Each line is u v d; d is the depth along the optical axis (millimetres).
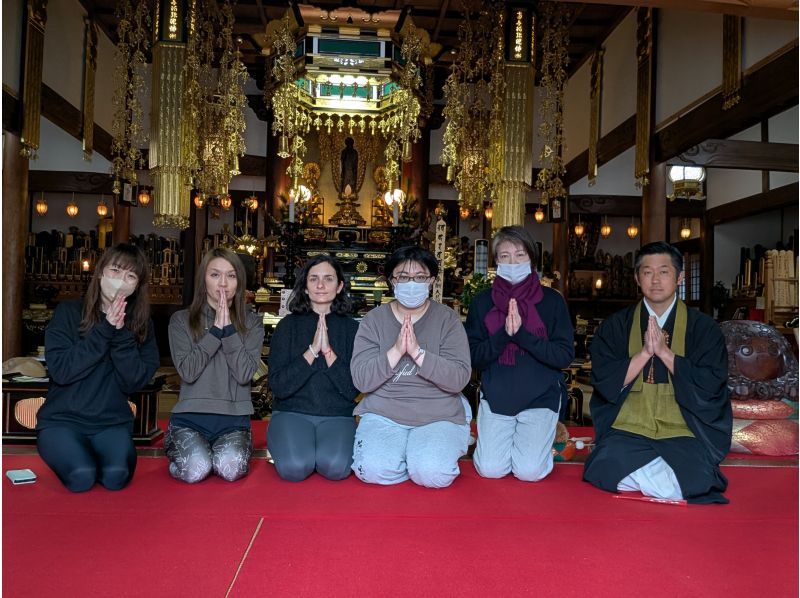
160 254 13320
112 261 2861
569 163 12664
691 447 2824
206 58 9469
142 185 12414
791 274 10992
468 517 2459
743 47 6828
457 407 3074
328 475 2963
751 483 3039
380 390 3053
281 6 10312
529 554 2078
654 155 8695
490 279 5562
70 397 2848
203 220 13031
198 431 3057
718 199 13047
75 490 2713
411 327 2902
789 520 2467
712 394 2900
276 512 2480
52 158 12398
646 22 8930
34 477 2871
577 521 2430
